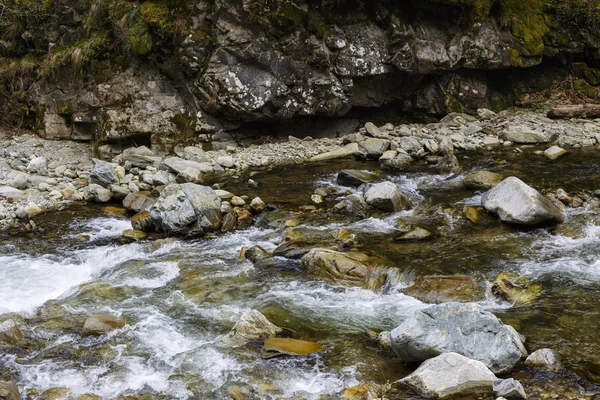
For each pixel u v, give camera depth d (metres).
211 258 7.95
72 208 10.30
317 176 11.60
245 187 11.02
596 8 16.00
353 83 14.18
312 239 8.23
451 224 8.70
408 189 10.41
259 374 5.34
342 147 13.30
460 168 11.44
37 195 10.78
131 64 13.55
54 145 13.84
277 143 14.00
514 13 15.52
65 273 7.78
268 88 13.31
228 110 13.30
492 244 7.95
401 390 4.98
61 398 5.07
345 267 7.19
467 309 5.39
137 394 5.13
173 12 13.08
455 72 15.40
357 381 5.19
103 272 7.73
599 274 7.00
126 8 13.30
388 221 8.96
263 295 6.87
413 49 14.30
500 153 12.59
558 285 6.77
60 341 6.00
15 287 7.34
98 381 5.32
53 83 14.17
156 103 13.46
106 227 9.40
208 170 12.16
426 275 7.03
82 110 13.73
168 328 6.22
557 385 4.95
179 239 8.66
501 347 5.18
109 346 5.89
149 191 10.91
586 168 11.15
